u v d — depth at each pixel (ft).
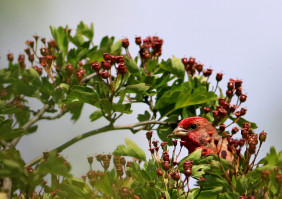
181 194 39.42
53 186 39.27
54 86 44.50
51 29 47.60
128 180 39.58
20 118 43.24
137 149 40.37
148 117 48.98
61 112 44.39
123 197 37.91
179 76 49.08
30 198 38.24
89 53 49.90
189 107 51.01
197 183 39.73
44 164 35.63
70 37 50.31
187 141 51.01
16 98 43.19
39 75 43.47
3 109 41.50
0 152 38.01
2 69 40.37
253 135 41.27
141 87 43.80
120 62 44.04
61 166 35.58
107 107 43.62
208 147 49.32
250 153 40.11
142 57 48.91
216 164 39.75
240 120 49.85
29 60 45.57
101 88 44.09
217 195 40.65
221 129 43.11
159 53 49.32
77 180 39.14
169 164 40.19
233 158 40.29
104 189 38.09
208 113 51.52
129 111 43.86
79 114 48.85
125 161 40.45
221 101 48.47
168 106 48.83
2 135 39.99
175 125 49.75
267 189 38.42
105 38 50.85
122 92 43.96
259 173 38.40
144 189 39.37
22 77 41.11
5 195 35.29
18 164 35.83
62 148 43.34
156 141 41.52
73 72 46.65
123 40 48.29
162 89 49.37
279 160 38.81
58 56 46.11
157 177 40.42
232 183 39.58
